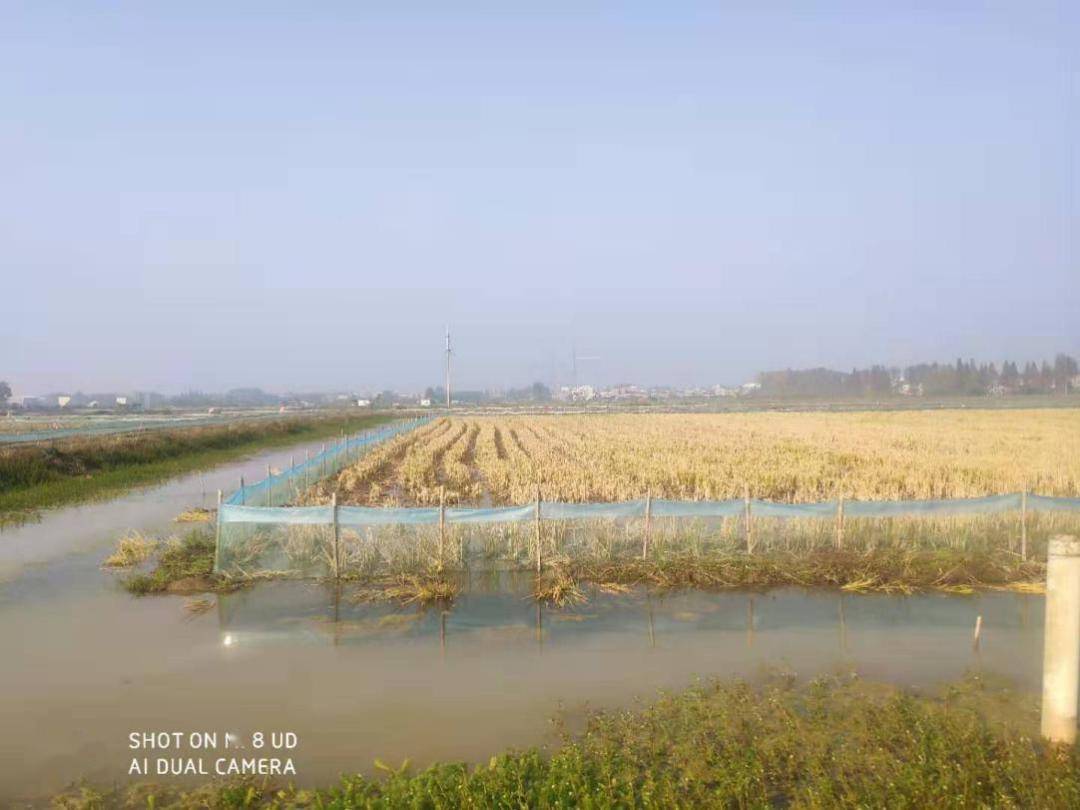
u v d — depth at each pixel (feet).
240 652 32.58
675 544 48.21
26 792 21.63
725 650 32.81
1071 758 21.12
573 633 35.01
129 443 113.09
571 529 50.39
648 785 20.33
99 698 27.99
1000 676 29.48
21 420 223.51
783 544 48.11
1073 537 22.54
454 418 260.42
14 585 43.09
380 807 19.92
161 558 47.85
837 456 107.14
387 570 44.34
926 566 43.68
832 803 19.61
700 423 201.67
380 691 28.53
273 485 63.98
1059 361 469.57
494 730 25.32
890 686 28.25
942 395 490.49
